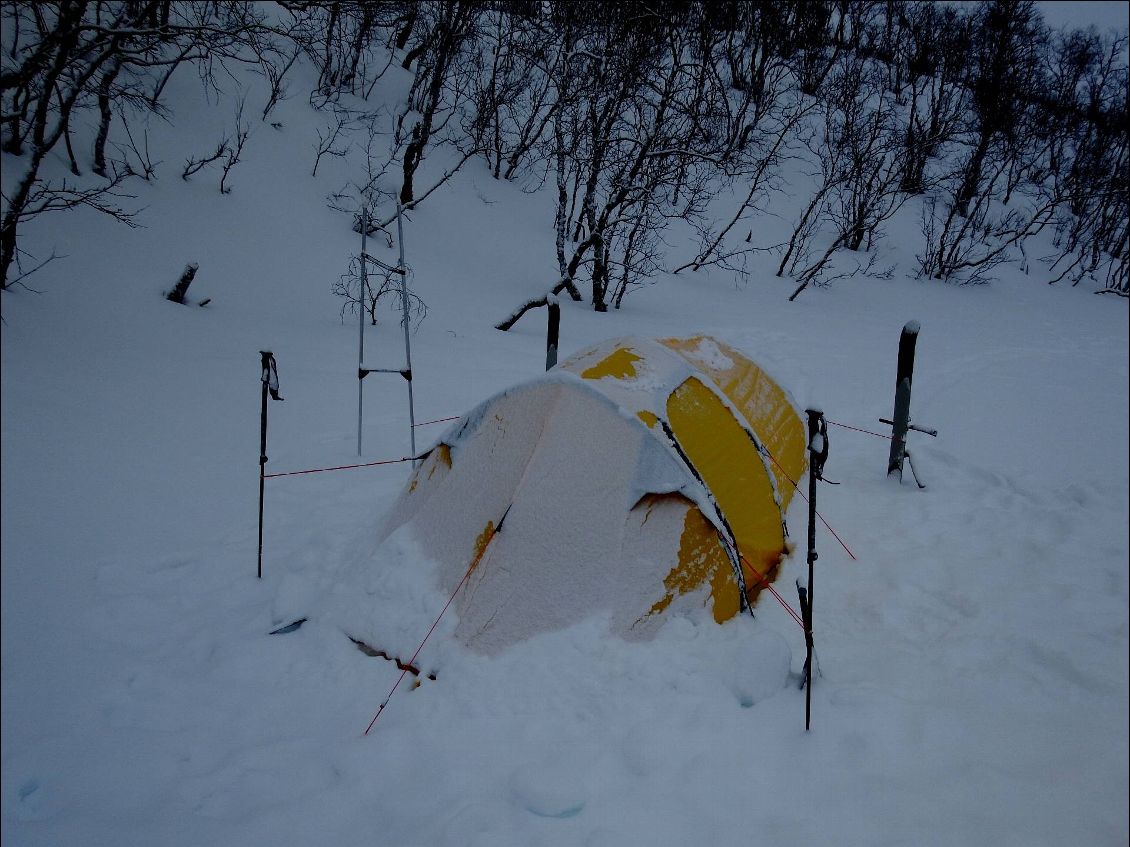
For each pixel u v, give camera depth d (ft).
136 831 11.29
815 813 11.33
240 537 19.97
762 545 17.63
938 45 120.98
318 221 56.54
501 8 74.59
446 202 68.85
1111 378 45.65
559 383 16.58
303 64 74.13
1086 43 133.80
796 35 105.60
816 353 47.29
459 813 11.42
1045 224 103.40
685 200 85.35
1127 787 11.67
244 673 14.88
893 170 100.27
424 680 14.29
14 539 18.79
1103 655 14.80
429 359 38.27
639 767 12.21
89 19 50.57
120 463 23.41
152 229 46.50
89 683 14.60
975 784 11.80
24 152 45.88
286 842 11.13
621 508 15.28
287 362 34.99
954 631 15.92
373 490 22.74
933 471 25.00
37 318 33.68
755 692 13.62
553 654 14.26
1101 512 21.61
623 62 58.65
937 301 77.46
